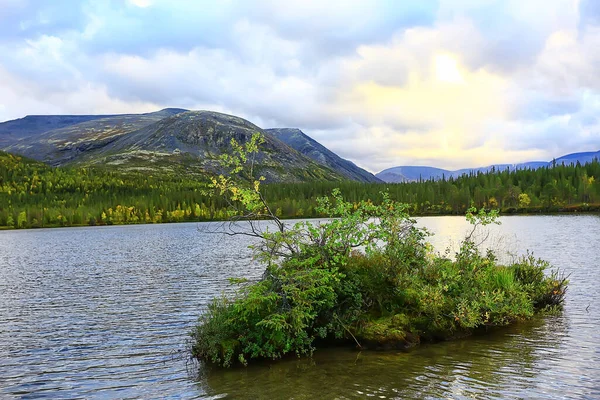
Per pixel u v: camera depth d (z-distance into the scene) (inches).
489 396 484.1
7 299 1237.1
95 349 740.7
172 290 1300.4
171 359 668.7
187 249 2819.9
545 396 479.2
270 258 716.7
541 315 839.1
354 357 638.5
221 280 1470.2
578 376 532.1
